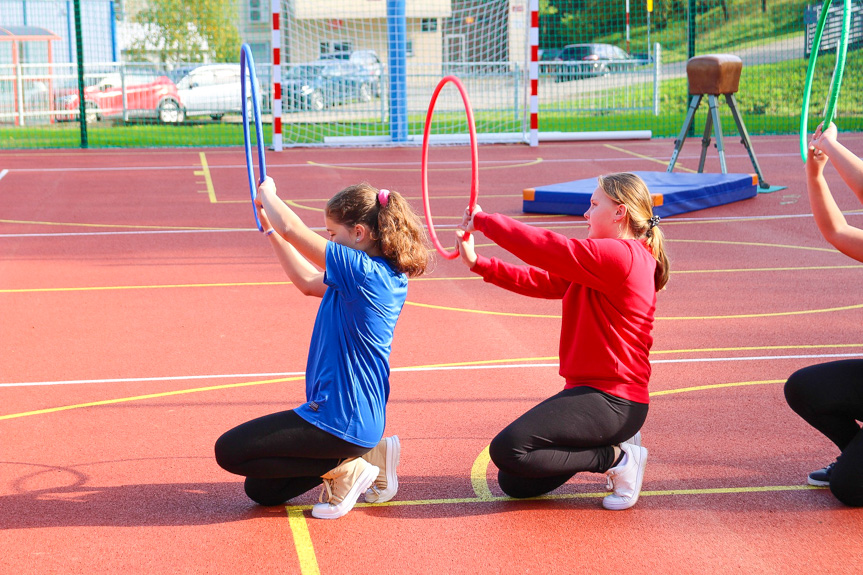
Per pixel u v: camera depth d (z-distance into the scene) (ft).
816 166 12.56
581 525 12.25
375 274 11.66
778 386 17.67
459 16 84.02
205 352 20.18
